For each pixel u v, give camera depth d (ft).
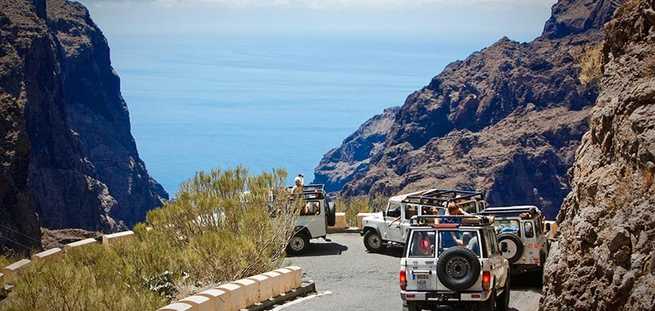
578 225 53.57
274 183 92.43
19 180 327.88
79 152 603.26
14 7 556.10
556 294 53.72
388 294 76.89
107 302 62.44
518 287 81.00
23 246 258.57
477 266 57.72
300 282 79.87
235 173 93.91
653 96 53.47
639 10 65.51
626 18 66.69
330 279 85.92
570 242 54.24
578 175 62.39
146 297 64.85
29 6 567.59
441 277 58.03
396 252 101.86
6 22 531.91
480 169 565.53
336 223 122.42
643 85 54.54
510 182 549.95
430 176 583.99
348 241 112.57
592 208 53.36
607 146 57.47
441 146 649.61
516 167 554.46
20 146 331.36
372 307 70.69
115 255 79.97
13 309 61.77
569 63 655.35
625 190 51.85
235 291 67.46
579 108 612.29
